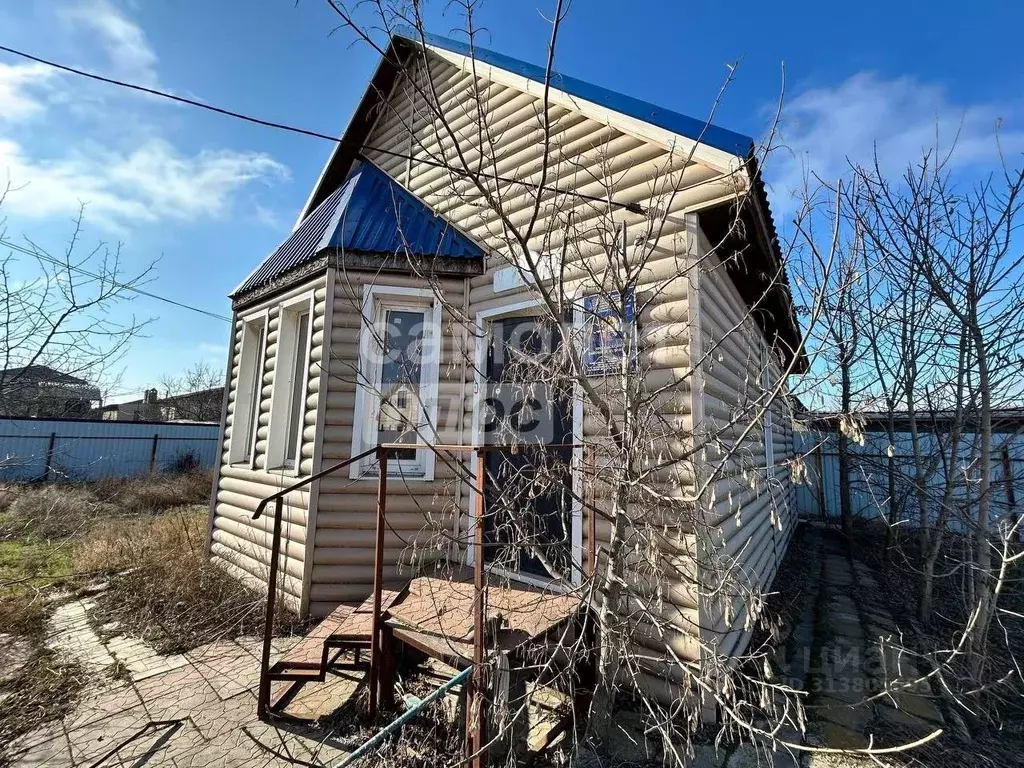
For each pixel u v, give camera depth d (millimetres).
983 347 3846
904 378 5438
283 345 5293
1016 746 2736
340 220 5035
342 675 3004
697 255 3482
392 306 4719
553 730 2699
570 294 3891
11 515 7199
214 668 3457
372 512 4266
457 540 2941
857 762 2527
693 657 2953
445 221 5195
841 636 4352
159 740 2637
